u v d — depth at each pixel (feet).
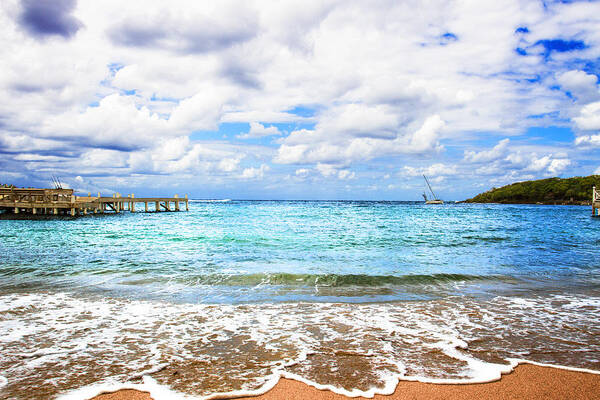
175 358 14.32
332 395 11.51
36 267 33.09
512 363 13.94
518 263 36.27
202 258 38.09
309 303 22.41
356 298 23.66
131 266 33.60
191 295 24.00
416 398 11.31
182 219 115.75
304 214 150.92
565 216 152.46
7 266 33.60
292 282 27.66
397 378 12.67
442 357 14.51
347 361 14.12
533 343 16.05
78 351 14.92
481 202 531.50
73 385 12.00
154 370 13.23
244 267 33.14
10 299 22.72
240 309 21.08
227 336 16.79
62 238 58.80
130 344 15.72
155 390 11.74
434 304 22.33
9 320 18.70
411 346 15.67
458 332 17.43
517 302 22.81
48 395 11.33
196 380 12.48
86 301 22.41
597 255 42.09
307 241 54.13
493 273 31.19
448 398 11.32
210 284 26.94
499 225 94.79
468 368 13.51
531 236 64.75
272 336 16.80
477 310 21.08
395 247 47.85
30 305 21.43
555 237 63.41
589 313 20.56
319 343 15.99
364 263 35.42
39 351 14.85
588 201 403.75
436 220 114.83
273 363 13.89
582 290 25.94
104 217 125.29
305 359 14.30
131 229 77.25
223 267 33.06
